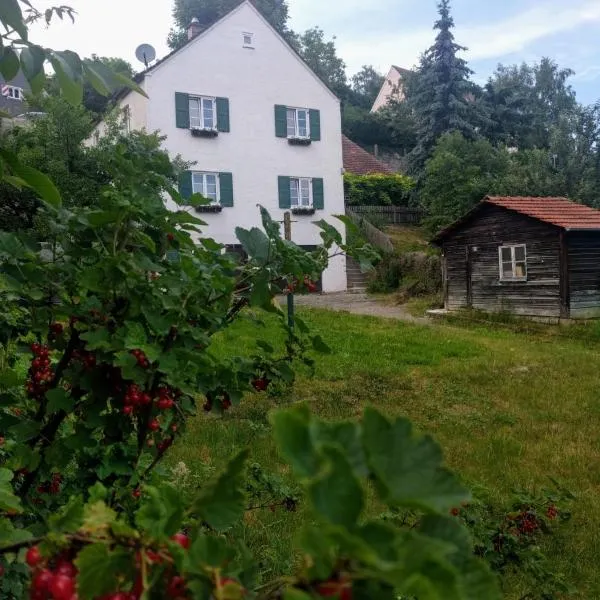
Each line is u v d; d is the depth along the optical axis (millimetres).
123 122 18234
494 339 14258
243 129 23375
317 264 2447
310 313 17609
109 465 2010
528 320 16344
